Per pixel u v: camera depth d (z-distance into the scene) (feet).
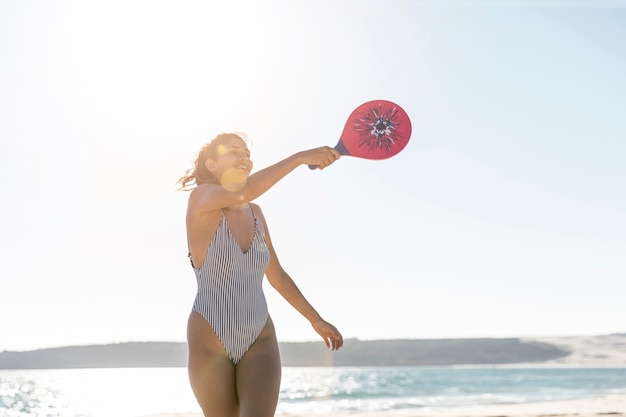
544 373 239.09
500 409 64.64
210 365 9.84
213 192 9.78
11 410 99.81
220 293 10.00
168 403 119.44
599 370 273.95
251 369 9.81
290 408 91.20
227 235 10.07
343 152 10.38
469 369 307.99
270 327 10.27
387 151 10.45
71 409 102.94
